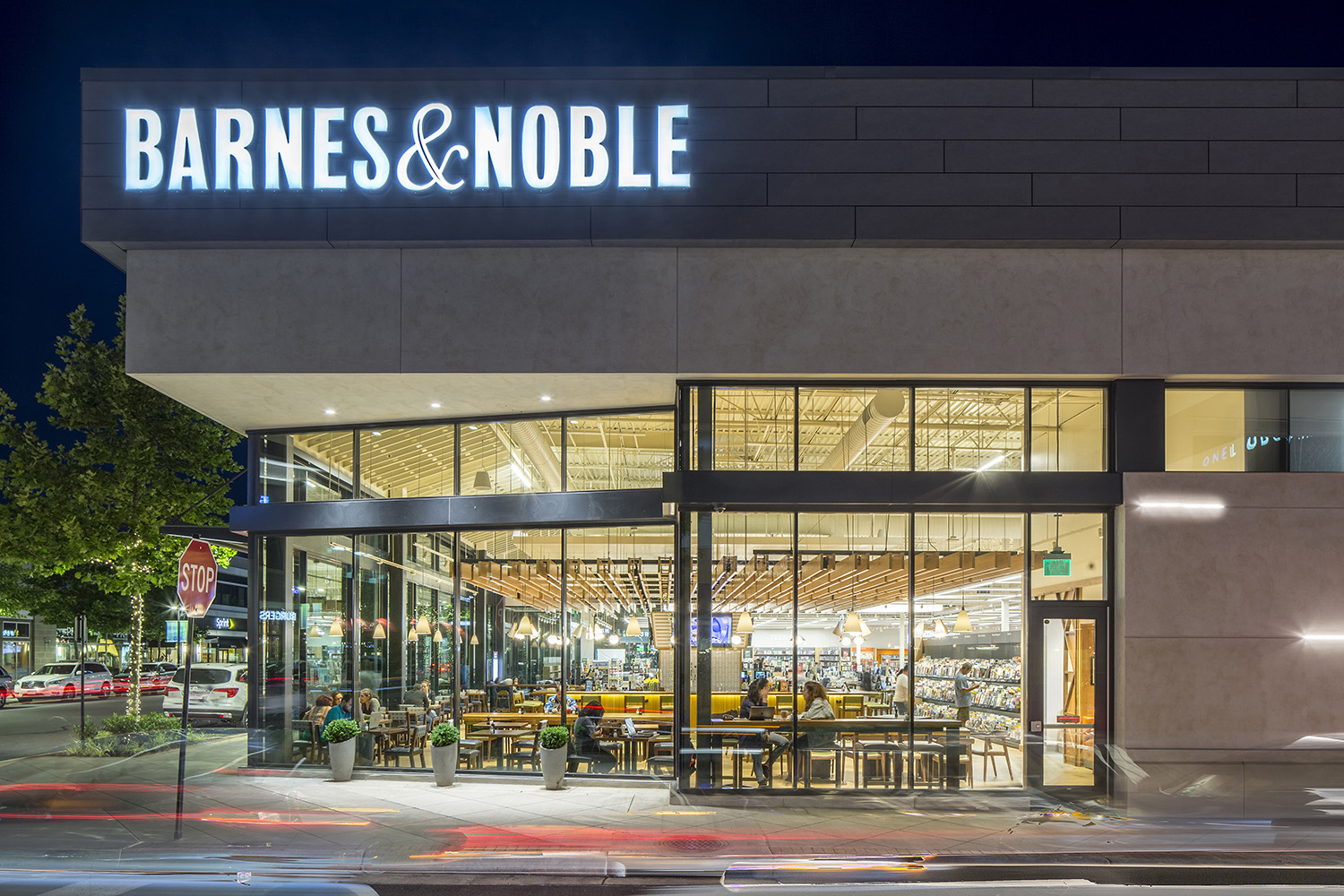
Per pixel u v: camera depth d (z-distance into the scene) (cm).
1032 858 1024
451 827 1149
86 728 2109
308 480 1691
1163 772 1295
